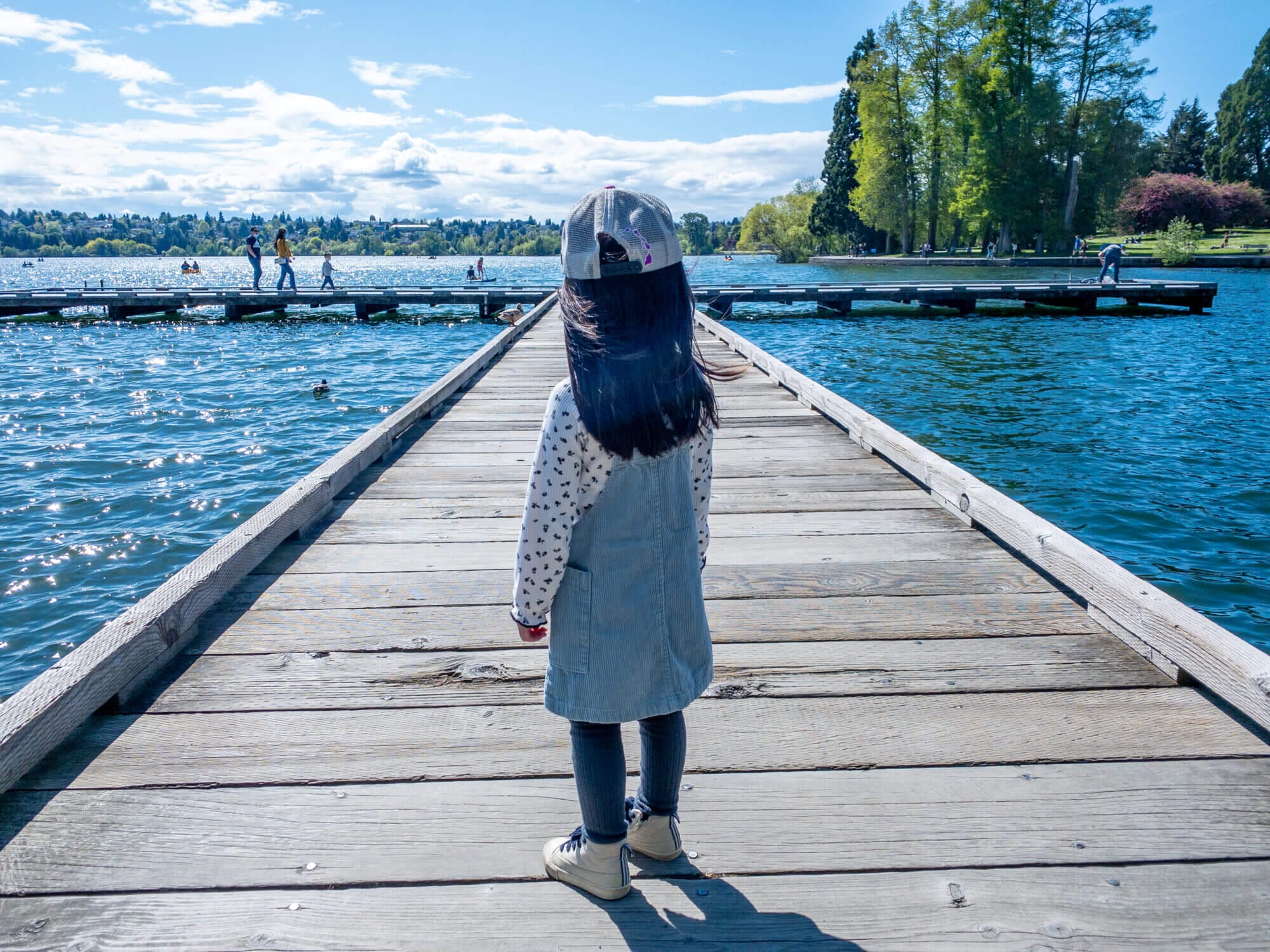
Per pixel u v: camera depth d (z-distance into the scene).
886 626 3.18
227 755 2.35
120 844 1.98
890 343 19.05
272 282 57.78
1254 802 2.12
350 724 2.51
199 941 1.70
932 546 4.05
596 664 1.59
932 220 60.94
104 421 11.30
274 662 2.90
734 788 2.21
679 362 1.50
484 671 2.85
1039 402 12.38
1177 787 2.19
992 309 26.22
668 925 1.74
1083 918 1.75
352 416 11.72
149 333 22.33
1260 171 85.75
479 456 5.89
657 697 1.63
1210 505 7.72
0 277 93.31
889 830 2.04
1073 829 2.03
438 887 1.86
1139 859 1.92
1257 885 1.84
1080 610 3.31
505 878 1.88
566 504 1.49
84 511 7.52
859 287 25.36
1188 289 24.59
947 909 1.78
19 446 9.89
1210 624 2.64
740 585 3.59
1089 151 52.59
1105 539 6.92
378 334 22.08
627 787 2.19
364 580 3.65
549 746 2.41
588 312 1.46
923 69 56.09
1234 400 12.45
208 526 7.16
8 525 7.14
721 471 5.48
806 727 2.50
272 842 1.99
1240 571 6.25
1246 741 2.39
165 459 9.30
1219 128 93.19
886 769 2.29
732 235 139.25
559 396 1.49
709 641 1.76
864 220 62.31
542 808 2.13
